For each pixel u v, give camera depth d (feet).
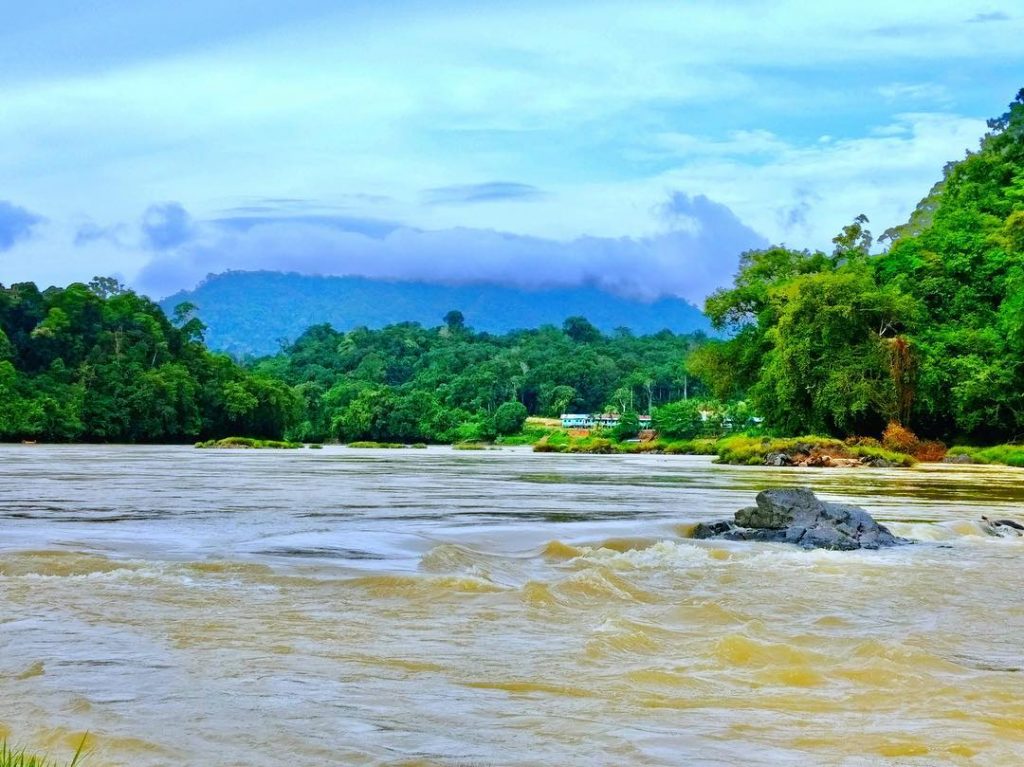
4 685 20.07
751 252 294.46
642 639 26.05
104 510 64.64
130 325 479.00
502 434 586.04
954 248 268.82
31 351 437.17
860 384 224.12
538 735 17.34
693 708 19.52
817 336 234.79
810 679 22.12
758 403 248.11
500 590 33.37
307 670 21.99
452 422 578.25
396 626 27.45
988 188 307.99
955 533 59.93
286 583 34.14
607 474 139.74
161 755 15.79
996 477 141.59
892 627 29.40
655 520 61.05
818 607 32.94
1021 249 253.24
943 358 234.79
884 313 234.99
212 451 294.25
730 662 23.67
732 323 290.35
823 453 186.60
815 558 46.55
